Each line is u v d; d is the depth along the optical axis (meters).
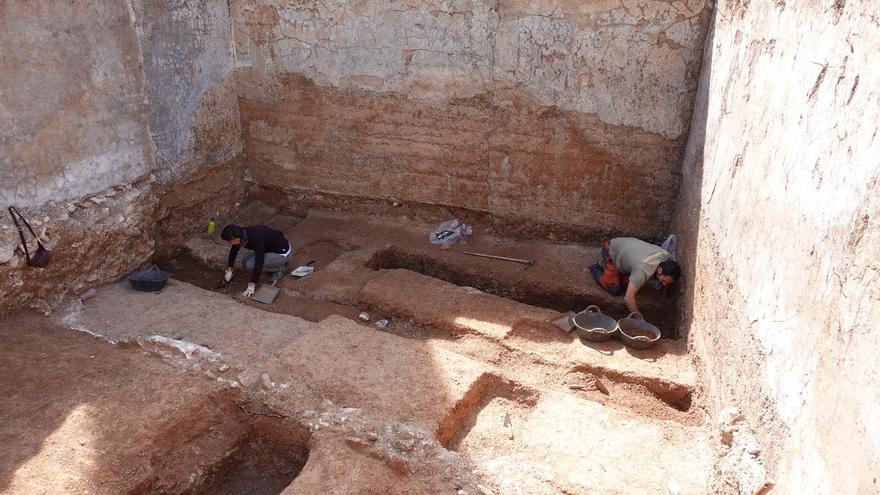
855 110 2.43
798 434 2.63
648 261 5.11
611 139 5.89
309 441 3.91
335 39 6.37
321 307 5.55
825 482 2.31
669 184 5.91
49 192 4.99
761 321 3.21
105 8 5.17
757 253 3.38
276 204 7.29
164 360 4.50
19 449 3.66
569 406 4.28
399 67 6.27
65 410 3.97
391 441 3.80
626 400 4.50
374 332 4.84
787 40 3.28
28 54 4.64
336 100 6.64
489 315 5.20
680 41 5.36
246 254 6.24
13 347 4.54
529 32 5.73
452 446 4.04
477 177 6.49
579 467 3.76
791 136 3.07
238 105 7.01
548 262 6.08
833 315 2.41
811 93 2.88
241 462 4.12
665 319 5.44
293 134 6.97
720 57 4.71
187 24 6.08
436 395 4.20
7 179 4.67
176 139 6.18
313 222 6.96
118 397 4.10
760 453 3.09
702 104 5.18
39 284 5.02
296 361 4.47
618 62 5.59
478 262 6.12
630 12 5.40
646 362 4.70
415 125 6.47
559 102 5.89
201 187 6.66
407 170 6.71
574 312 5.64
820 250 2.59
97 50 5.16
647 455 3.87
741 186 3.80
